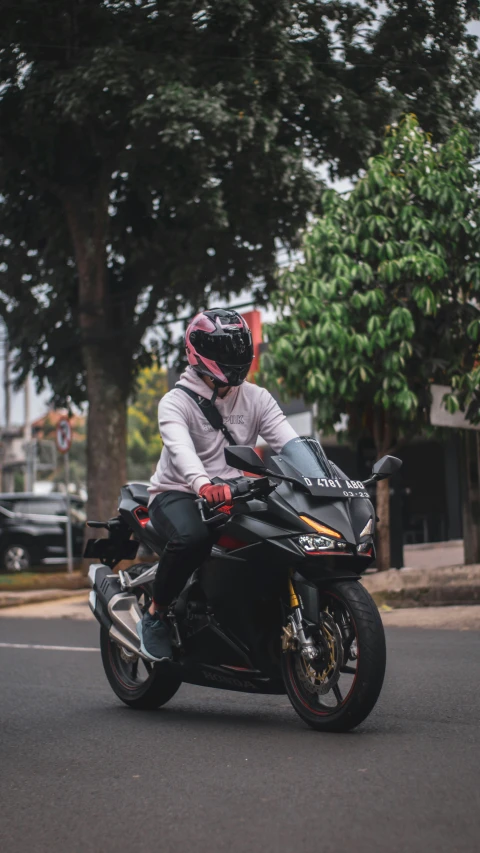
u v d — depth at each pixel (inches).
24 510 842.8
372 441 568.7
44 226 685.9
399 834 127.9
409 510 1102.4
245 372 203.9
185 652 209.9
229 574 195.5
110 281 715.4
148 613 213.8
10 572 808.3
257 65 573.3
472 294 486.3
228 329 201.2
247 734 194.9
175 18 561.0
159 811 144.3
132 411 2338.8
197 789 154.9
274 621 196.5
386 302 484.1
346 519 185.5
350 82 604.1
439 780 152.7
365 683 180.9
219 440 208.2
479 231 473.7
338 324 467.5
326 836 128.6
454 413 480.7
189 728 204.4
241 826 134.9
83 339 677.9
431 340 493.7
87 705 240.2
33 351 722.8
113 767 172.6
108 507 676.1
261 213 650.2
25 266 702.5
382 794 146.1
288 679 195.5
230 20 560.1
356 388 477.4
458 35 572.4
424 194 470.3
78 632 435.5
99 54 549.3
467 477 527.2
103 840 132.6
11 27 578.2
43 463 2114.9
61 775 168.7
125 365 693.3
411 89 589.3
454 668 275.6
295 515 185.2
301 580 186.7
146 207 666.2
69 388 705.0
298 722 206.2
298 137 636.1
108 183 640.4
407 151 487.8
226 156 587.5
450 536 994.1
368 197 482.0
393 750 173.9
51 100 580.4
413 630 382.6
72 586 678.5
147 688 227.6
